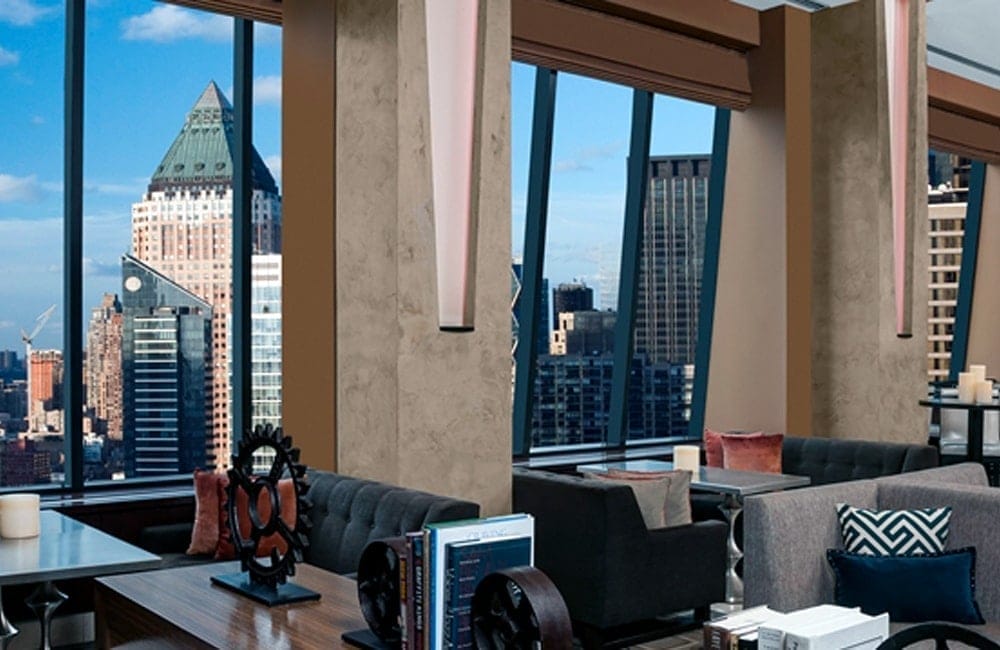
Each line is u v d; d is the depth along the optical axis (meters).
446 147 5.10
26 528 3.62
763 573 3.83
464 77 5.15
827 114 7.88
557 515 4.93
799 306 7.71
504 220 5.32
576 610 4.79
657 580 4.85
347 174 5.06
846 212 7.80
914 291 8.03
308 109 5.24
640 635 4.97
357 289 5.02
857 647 2.37
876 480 4.33
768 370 7.71
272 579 2.65
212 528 4.79
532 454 7.22
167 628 2.47
